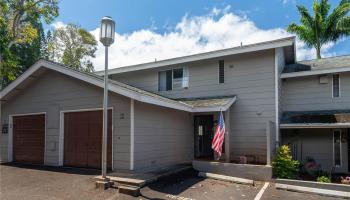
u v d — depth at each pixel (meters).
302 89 13.41
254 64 12.77
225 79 13.41
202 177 10.06
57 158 11.02
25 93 12.33
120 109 9.55
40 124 11.78
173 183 8.78
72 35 31.55
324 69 12.50
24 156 12.15
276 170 10.16
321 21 24.64
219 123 11.04
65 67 10.48
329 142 12.55
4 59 19.41
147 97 9.09
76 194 7.07
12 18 20.23
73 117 10.85
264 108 12.39
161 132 10.88
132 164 9.12
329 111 12.62
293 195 8.09
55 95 11.34
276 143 11.84
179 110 11.73
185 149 12.62
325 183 8.92
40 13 20.98
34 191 7.35
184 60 14.13
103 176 7.72
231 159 12.66
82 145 10.52
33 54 26.78
